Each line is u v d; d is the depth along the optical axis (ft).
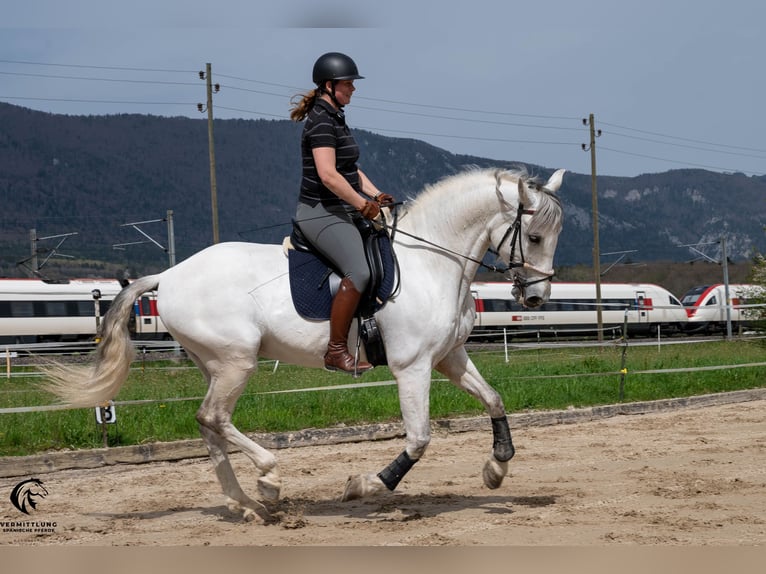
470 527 18.44
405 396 19.48
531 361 71.67
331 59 19.47
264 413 34.53
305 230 19.57
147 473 26.84
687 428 34.88
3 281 115.85
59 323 117.39
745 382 49.49
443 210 20.34
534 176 20.47
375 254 19.53
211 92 99.30
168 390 48.14
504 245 20.24
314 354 19.67
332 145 19.24
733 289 152.87
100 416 29.25
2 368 74.13
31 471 26.13
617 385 46.34
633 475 24.30
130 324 20.30
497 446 20.94
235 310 19.38
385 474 19.39
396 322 19.38
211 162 98.02
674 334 150.61
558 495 21.76
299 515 19.67
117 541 17.76
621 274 266.98
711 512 19.38
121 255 598.75
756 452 28.09
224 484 19.62
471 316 20.85
